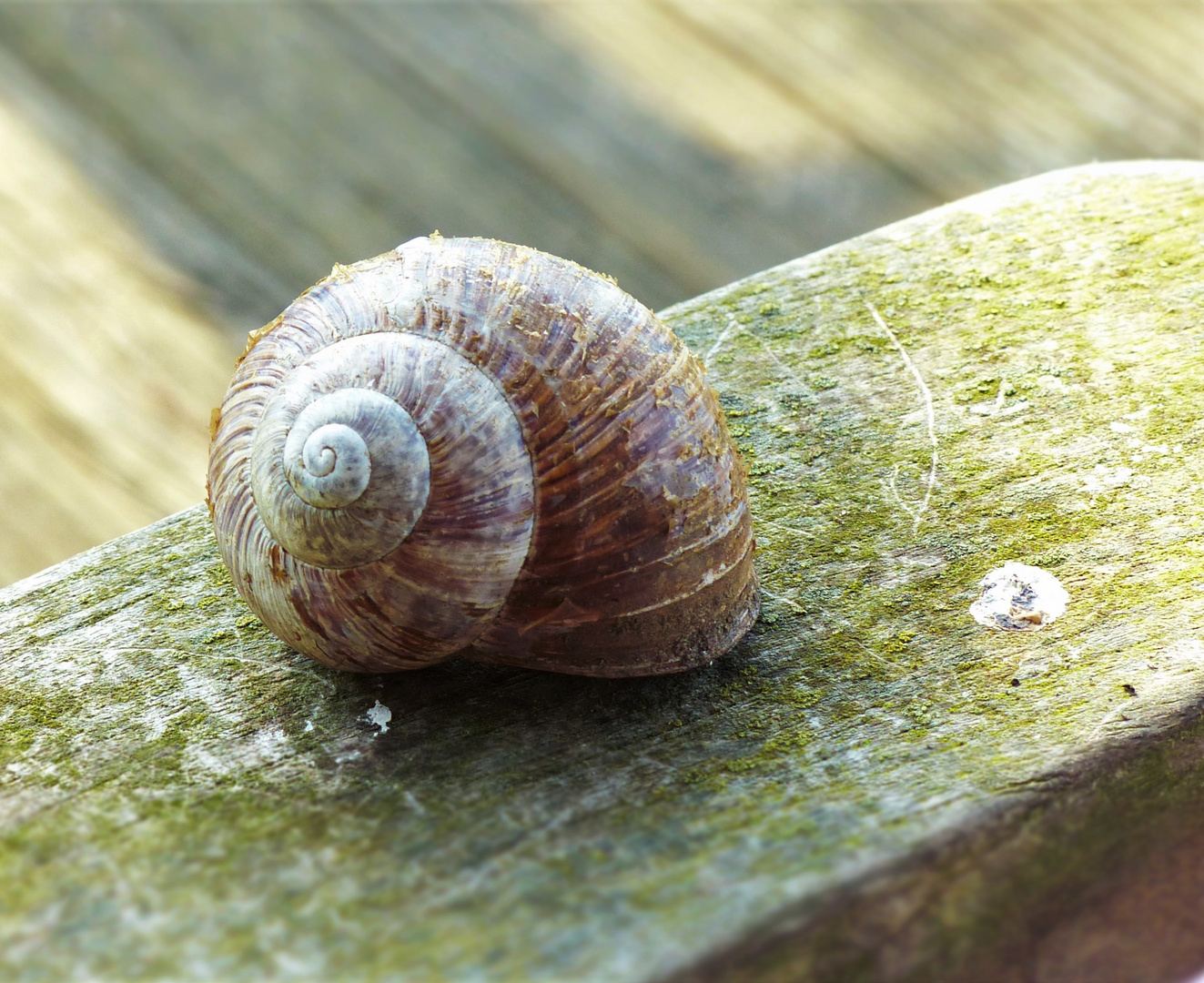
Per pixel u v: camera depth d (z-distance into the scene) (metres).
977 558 0.26
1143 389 0.27
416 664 0.25
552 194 0.45
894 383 0.28
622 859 0.24
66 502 0.35
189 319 0.40
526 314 0.24
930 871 0.24
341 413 0.24
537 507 0.24
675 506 0.24
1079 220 0.29
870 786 0.24
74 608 0.26
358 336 0.24
